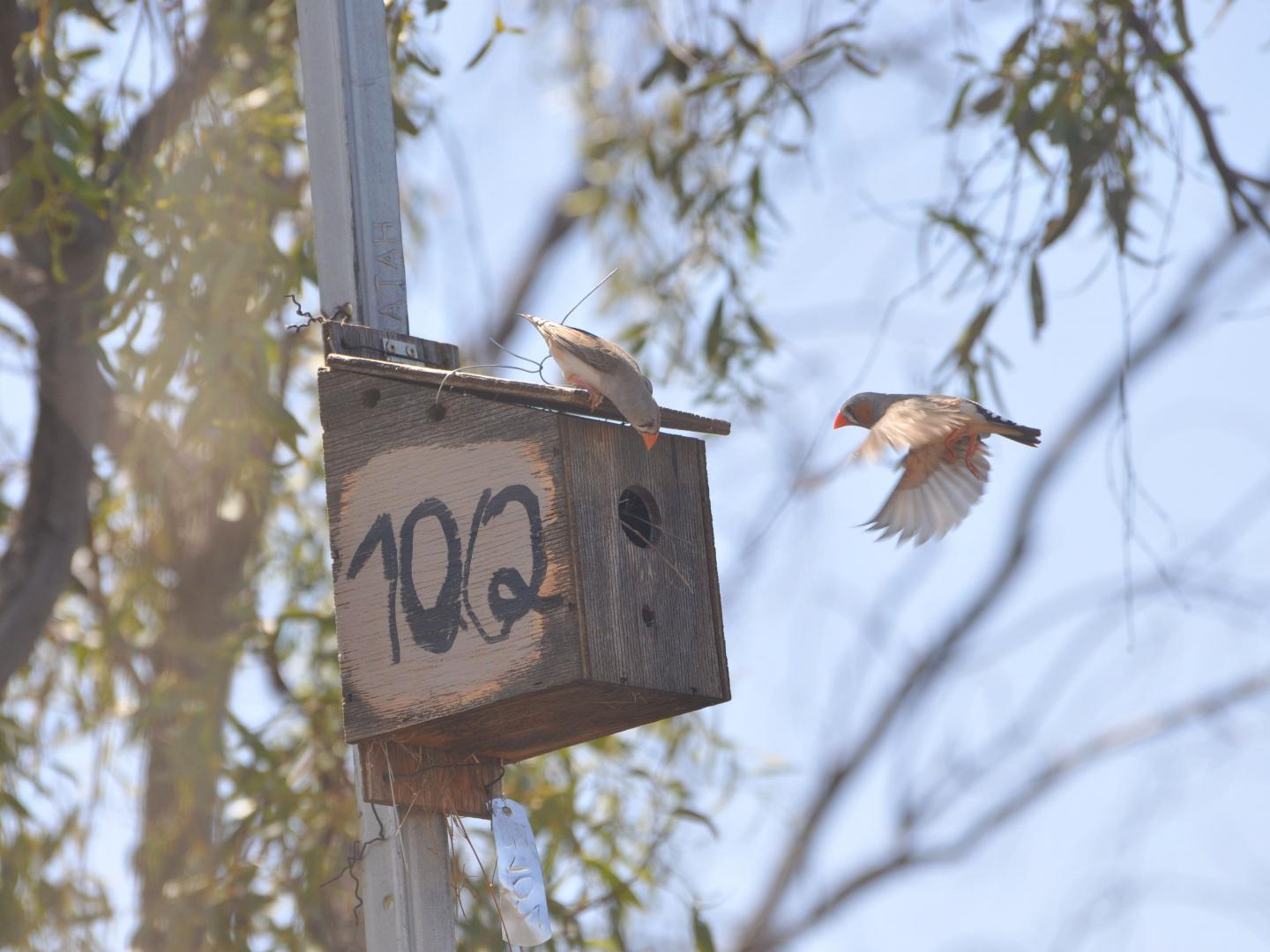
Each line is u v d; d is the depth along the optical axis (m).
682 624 8.32
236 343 10.69
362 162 8.77
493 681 7.81
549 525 7.89
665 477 8.55
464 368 8.84
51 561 11.83
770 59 13.66
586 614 7.77
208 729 12.26
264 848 12.09
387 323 8.66
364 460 8.35
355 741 8.05
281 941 11.80
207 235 10.73
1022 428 8.42
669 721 13.43
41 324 11.81
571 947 11.36
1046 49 12.03
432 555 8.10
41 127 10.36
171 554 13.67
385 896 8.05
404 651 8.04
